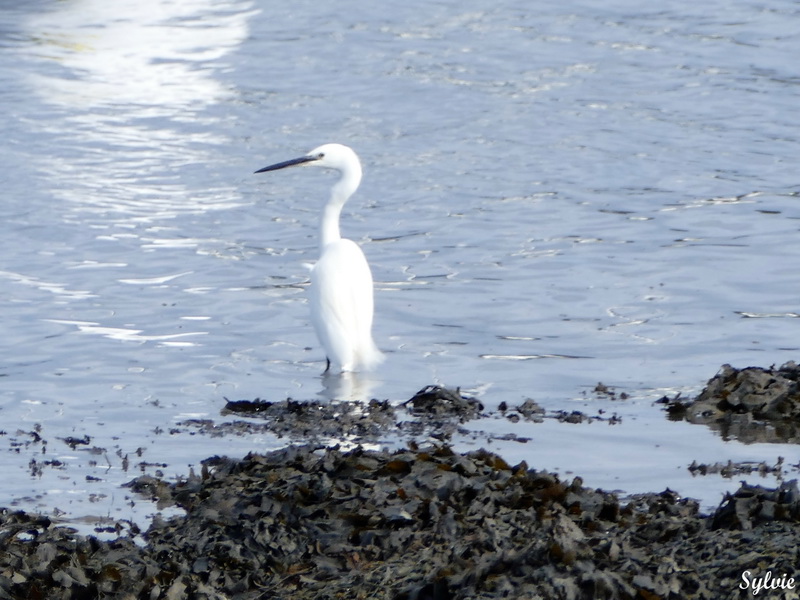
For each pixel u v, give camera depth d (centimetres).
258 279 1775
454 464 977
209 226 2039
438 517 883
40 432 1195
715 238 1984
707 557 805
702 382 1359
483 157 2475
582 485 1015
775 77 3188
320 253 1553
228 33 3519
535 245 1942
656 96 3003
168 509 992
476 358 1451
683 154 2527
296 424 1214
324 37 3491
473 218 2086
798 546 791
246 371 1401
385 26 3619
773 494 893
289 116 2784
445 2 3903
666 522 874
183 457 1123
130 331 1540
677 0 3981
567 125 2736
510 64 3269
